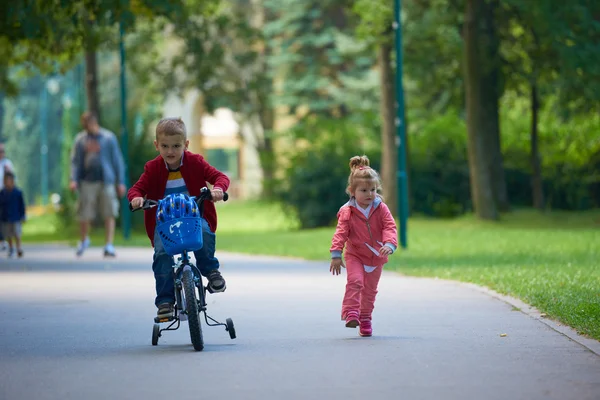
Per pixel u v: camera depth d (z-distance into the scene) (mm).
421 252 71500
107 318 35781
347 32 165250
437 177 126250
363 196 30625
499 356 26234
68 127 166750
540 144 130875
